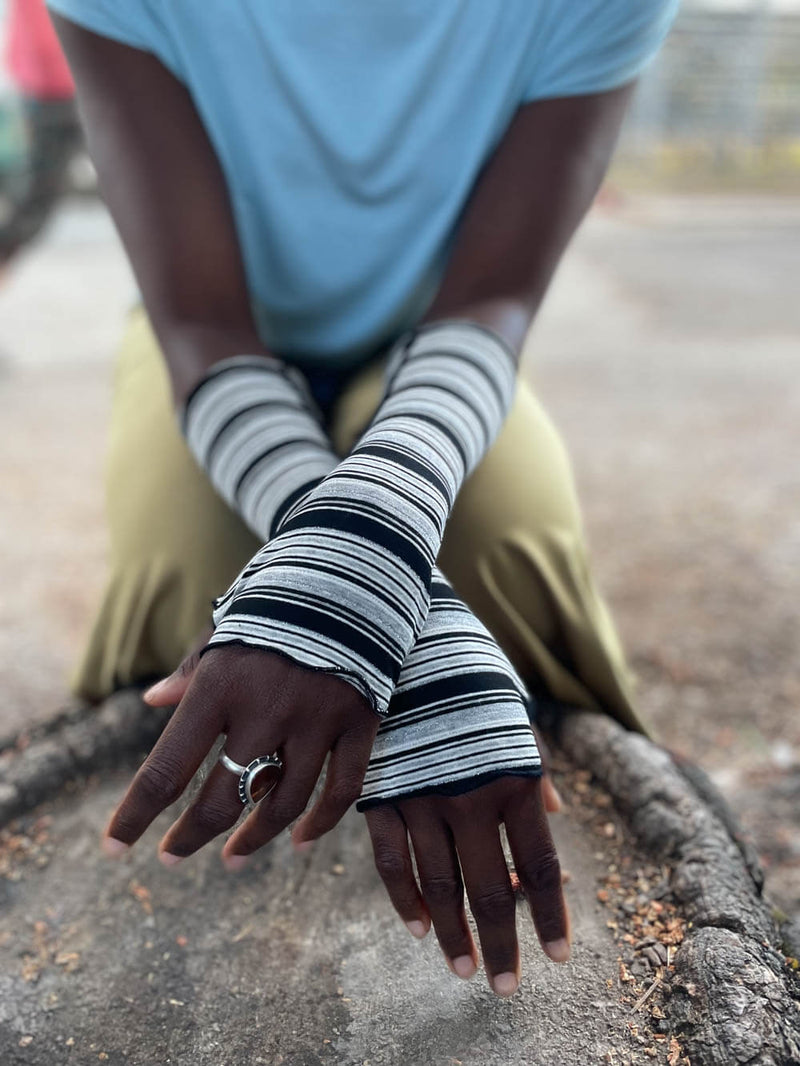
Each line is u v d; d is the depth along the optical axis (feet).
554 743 3.02
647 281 14.82
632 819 2.72
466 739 2.02
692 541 7.05
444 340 2.67
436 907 1.99
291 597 1.95
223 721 1.92
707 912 2.41
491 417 2.54
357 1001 2.35
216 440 2.61
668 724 5.27
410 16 2.88
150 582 2.94
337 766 1.94
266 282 3.39
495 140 3.06
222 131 3.04
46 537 7.18
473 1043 2.23
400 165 3.08
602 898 2.53
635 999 2.28
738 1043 2.10
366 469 2.15
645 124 26.99
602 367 10.78
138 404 3.31
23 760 3.01
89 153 2.92
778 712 5.34
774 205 22.12
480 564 2.86
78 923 2.60
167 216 2.82
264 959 2.47
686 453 8.46
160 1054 2.28
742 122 26.99
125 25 2.79
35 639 5.95
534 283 2.87
